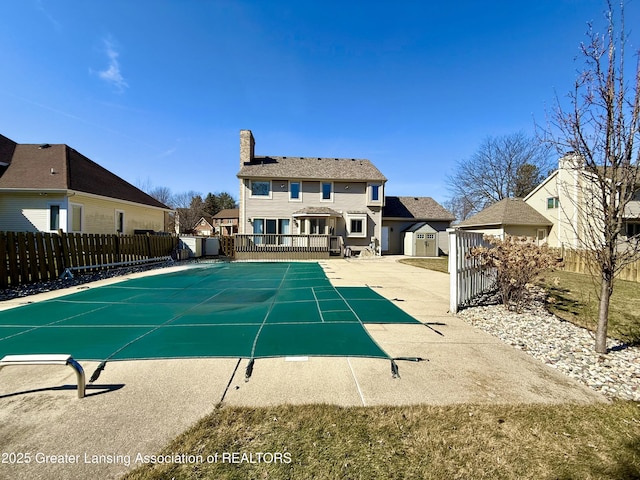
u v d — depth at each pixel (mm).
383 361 3256
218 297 6355
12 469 1788
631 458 1883
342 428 2162
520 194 28266
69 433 2098
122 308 5359
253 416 2289
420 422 2232
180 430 2137
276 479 1724
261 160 21172
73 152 16328
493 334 4219
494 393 2648
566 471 1791
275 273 10344
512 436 2088
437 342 3850
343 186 20547
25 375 2928
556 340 4004
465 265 5852
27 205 13227
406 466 1831
